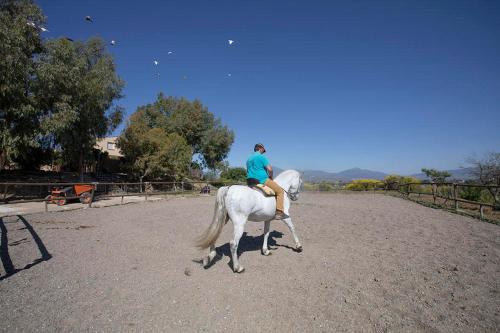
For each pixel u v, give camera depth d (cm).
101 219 1097
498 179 1698
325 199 1992
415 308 384
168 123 3859
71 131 1989
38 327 337
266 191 575
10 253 627
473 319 357
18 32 1486
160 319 356
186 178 3347
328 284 462
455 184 1288
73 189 1639
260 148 613
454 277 486
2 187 1839
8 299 406
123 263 565
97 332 329
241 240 773
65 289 441
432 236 776
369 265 550
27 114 1594
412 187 2311
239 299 410
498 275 493
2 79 1457
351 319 357
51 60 1700
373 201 1819
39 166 2722
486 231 825
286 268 538
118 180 2878
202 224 1004
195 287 450
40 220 1055
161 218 1131
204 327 340
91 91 1903
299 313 372
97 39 2172
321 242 739
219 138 4119
